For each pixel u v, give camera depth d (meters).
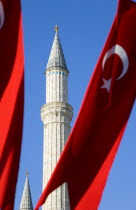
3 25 28.28
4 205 26.36
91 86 28.62
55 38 76.94
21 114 27.23
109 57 29.17
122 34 29.62
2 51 28.02
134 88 29.03
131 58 29.42
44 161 69.44
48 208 65.62
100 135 28.16
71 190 27.42
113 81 28.86
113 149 28.03
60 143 69.75
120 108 28.62
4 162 26.81
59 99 72.56
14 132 27.08
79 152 27.89
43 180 68.38
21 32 28.09
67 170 27.61
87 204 27.22
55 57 75.00
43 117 72.81
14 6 28.48
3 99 27.52
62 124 71.25
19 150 26.98
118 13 29.75
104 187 27.41
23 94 27.36
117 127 28.36
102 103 28.50
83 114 28.30
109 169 27.67
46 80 74.62
